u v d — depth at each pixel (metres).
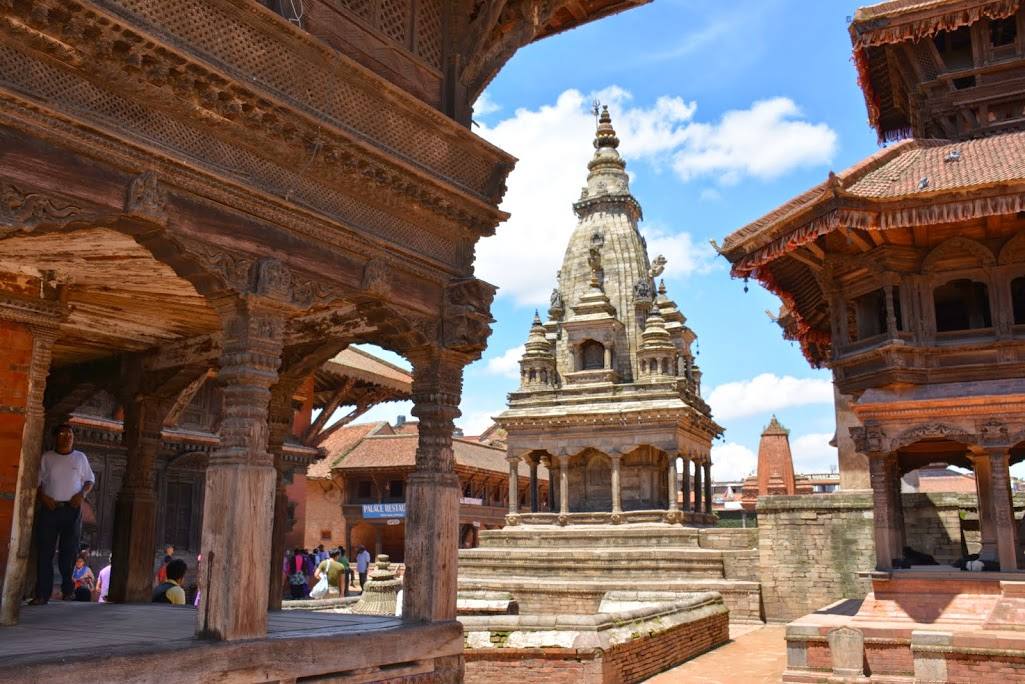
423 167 8.60
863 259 16.94
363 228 8.20
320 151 7.55
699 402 45.00
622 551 33.84
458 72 9.73
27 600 11.12
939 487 59.50
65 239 7.45
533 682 14.36
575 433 41.62
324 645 7.13
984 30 19.34
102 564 19.28
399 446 53.56
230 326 7.12
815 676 14.66
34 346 9.14
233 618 6.50
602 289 45.88
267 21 7.03
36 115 5.65
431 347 9.09
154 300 9.76
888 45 20.11
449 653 8.53
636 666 16.14
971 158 16.64
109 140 6.05
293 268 7.48
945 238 16.38
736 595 28.45
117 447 19.77
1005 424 15.55
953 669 13.50
